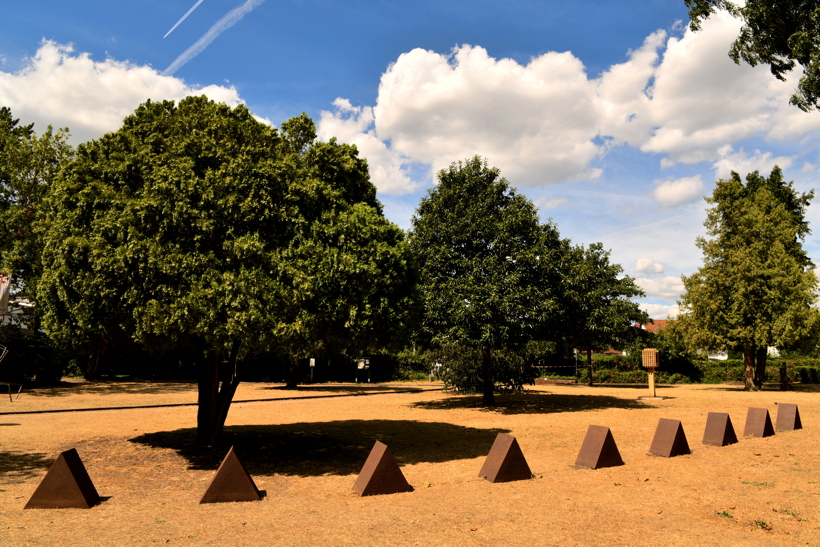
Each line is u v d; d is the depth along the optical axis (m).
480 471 7.79
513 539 4.87
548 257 16.84
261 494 6.74
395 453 9.84
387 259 8.84
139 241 8.02
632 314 29.98
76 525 5.31
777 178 32.66
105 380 28.56
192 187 8.19
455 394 24.09
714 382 34.41
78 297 8.71
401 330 9.28
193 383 28.84
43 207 10.03
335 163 10.08
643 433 11.87
